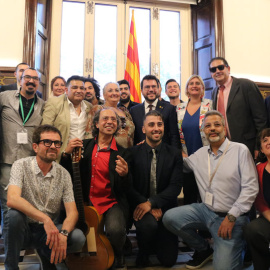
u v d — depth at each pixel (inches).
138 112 121.1
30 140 101.7
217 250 86.0
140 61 206.8
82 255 83.7
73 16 199.3
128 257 102.6
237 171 89.4
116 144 98.7
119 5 205.6
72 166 90.4
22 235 75.9
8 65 171.0
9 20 173.9
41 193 79.5
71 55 196.7
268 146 83.8
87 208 86.9
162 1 209.0
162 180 99.7
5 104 102.8
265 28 203.9
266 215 82.7
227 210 89.0
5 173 99.7
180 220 92.0
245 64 198.1
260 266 80.6
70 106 108.1
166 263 94.0
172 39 211.8
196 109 115.5
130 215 99.0
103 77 200.4
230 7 199.3
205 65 203.0
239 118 112.8
